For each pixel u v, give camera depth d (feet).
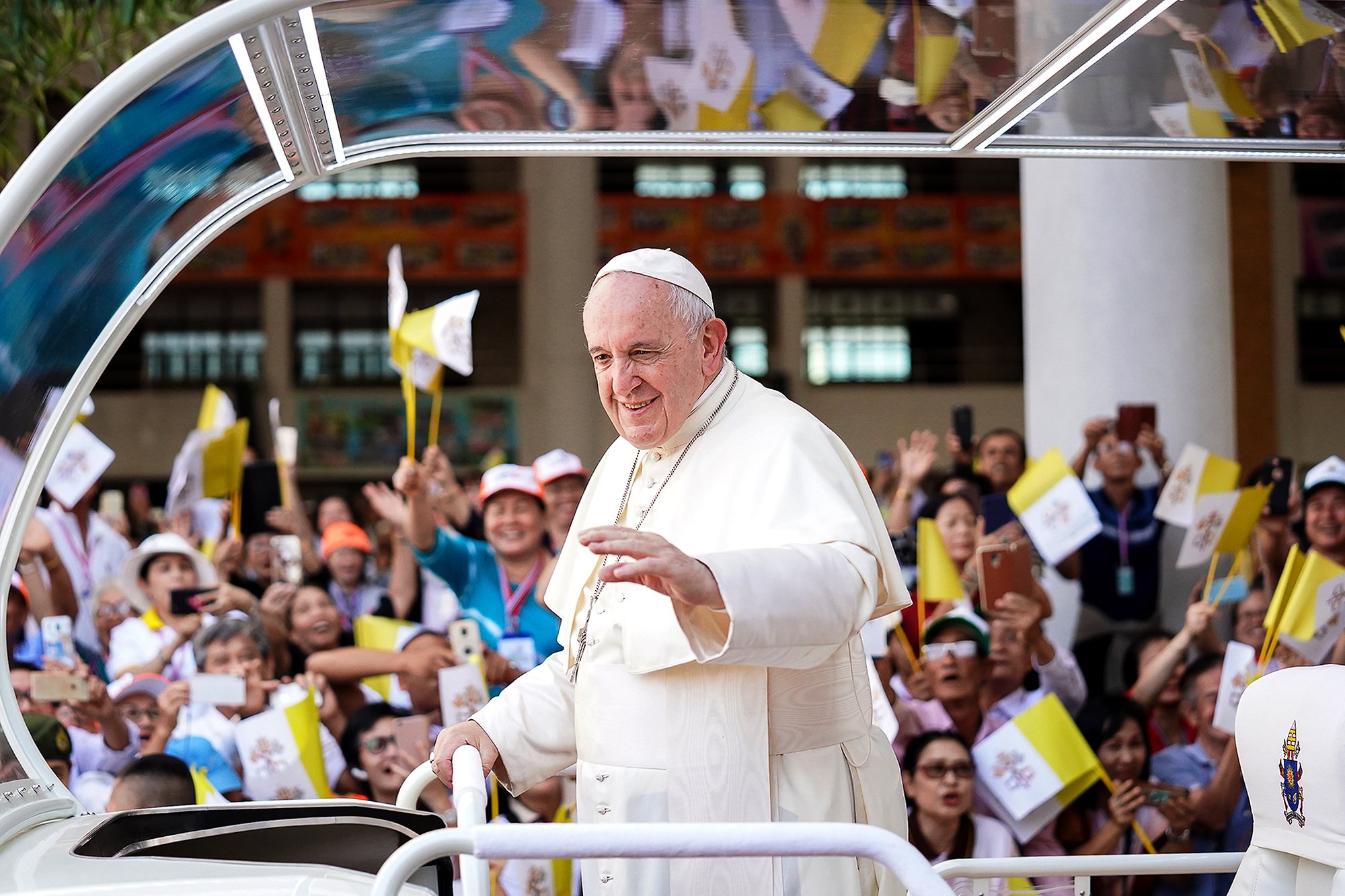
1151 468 57.26
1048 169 67.00
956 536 56.13
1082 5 25.55
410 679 49.93
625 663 26.04
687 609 22.71
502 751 27.50
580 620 28.27
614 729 25.84
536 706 28.25
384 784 47.16
